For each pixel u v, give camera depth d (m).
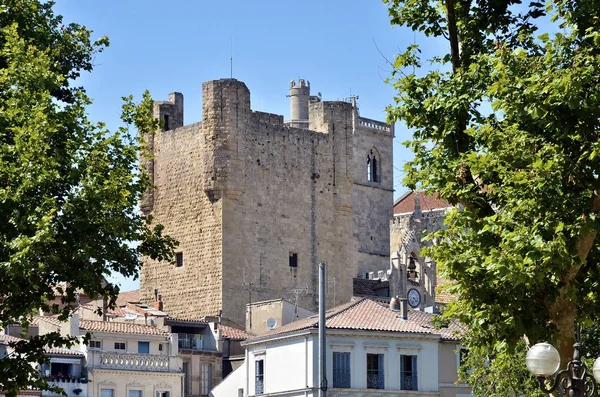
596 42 39.19
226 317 128.12
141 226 51.91
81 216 48.09
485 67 42.75
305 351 93.25
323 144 138.88
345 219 139.75
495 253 39.28
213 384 109.25
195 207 132.38
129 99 52.53
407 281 147.12
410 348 95.94
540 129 41.59
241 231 130.75
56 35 59.44
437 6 44.78
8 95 49.56
